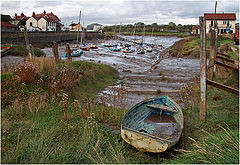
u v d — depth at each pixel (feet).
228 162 12.15
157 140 15.78
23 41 120.98
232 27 152.76
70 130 18.89
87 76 42.14
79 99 30.60
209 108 24.88
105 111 24.68
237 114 22.25
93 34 233.35
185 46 121.39
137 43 199.11
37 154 14.15
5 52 79.56
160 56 119.24
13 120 20.45
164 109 23.04
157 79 51.75
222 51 68.74
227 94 29.40
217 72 42.55
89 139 17.17
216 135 17.06
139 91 39.34
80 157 14.71
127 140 17.01
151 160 15.56
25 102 24.84
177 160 14.35
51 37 150.30
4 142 14.97
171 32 312.71
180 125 20.04
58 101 27.50
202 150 13.88
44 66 34.88
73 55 100.07
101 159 14.39
